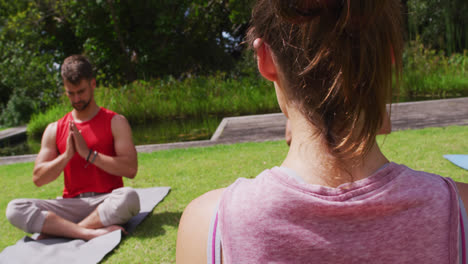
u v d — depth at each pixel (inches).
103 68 775.7
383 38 17.4
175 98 540.4
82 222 116.1
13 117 618.5
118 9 729.0
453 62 621.6
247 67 630.5
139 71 771.4
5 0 765.9
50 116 505.0
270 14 19.7
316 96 18.7
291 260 18.1
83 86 117.0
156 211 132.7
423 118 293.9
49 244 111.0
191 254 21.0
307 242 17.9
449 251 17.9
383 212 17.8
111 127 121.0
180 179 169.0
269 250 18.1
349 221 17.9
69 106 530.0
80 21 743.7
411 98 498.0
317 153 19.0
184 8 751.7
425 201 18.1
